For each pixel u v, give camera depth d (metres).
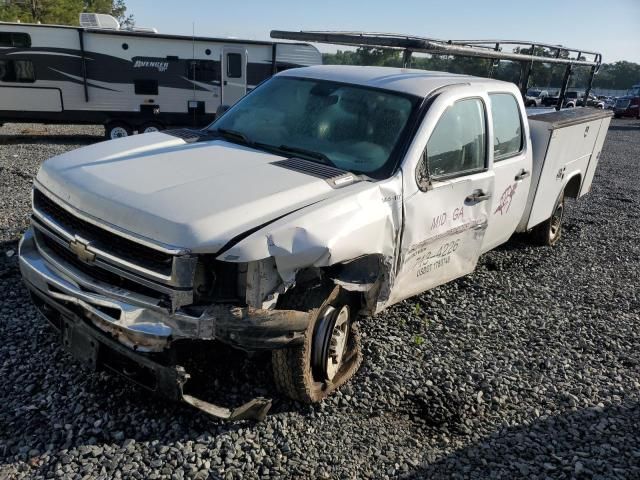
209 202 2.95
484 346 4.60
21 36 14.66
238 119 4.50
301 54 17.31
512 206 5.37
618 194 11.72
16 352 3.80
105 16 15.68
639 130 29.17
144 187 3.10
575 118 6.65
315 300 3.20
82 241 3.01
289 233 2.92
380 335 4.52
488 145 4.60
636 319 5.49
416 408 3.68
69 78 15.33
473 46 5.97
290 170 3.52
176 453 3.02
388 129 3.94
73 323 3.14
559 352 4.66
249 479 2.92
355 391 3.75
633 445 3.52
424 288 4.34
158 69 16.09
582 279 6.44
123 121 16.27
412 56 6.09
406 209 3.70
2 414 3.19
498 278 6.17
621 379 4.33
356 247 3.25
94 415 3.24
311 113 4.26
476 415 3.69
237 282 2.94
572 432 3.59
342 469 3.06
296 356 3.22
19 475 2.79
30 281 3.34
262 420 3.34
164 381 2.90
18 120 15.28
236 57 16.58
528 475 3.16
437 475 3.10
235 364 3.79
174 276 2.73
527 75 7.19
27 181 8.91
